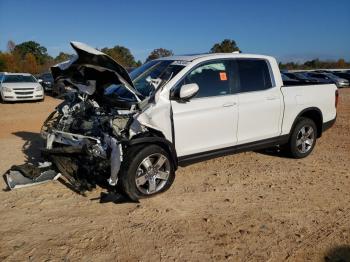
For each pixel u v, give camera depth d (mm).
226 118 5355
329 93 6984
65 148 4766
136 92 4629
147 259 3459
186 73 5047
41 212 4375
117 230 3980
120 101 4855
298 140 6605
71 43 4051
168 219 4246
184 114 4934
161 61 5703
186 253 3570
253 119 5715
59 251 3559
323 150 7422
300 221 4273
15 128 9742
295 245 3758
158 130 4727
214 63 5398
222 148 5449
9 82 16781
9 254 3484
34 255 3482
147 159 4633
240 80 5645
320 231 4059
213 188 5207
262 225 4152
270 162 6477
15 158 6527
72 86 5141
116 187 4617
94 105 5051
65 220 4184
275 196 4977
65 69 4609
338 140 8406
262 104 5797
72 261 3402
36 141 7961
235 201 4781
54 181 5340
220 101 5285
